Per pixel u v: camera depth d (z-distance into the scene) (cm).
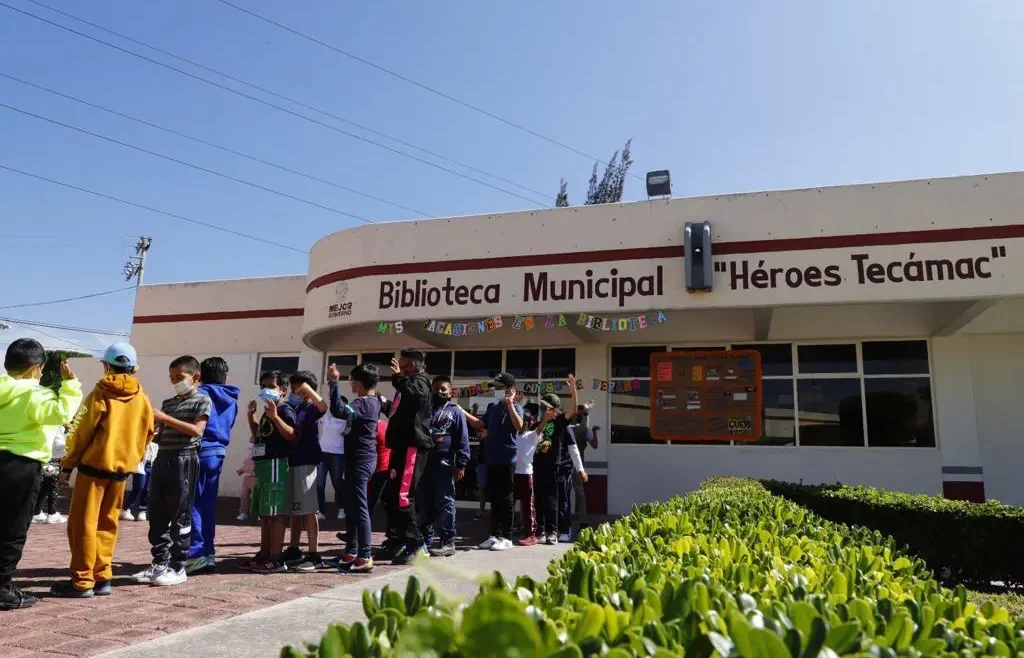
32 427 468
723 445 1104
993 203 855
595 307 957
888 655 159
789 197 916
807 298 887
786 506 520
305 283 1405
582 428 989
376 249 1076
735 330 1112
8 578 454
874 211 888
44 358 489
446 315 1016
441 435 695
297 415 612
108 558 507
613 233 971
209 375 625
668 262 941
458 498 1206
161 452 548
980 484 988
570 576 227
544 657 123
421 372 644
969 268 847
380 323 1052
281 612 436
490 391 1198
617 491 1128
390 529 645
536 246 998
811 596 212
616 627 171
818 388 1084
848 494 767
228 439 627
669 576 238
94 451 499
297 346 1387
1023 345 1011
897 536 689
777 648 144
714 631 167
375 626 170
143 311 1515
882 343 1071
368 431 611
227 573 590
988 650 185
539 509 828
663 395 1140
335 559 642
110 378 511
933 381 1035
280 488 595
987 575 630
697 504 484
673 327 1134
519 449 788
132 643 380
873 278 873
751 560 300
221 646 362
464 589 495
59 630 404
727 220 932
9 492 452
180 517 557
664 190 1000
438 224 1050
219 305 1461
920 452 1025
